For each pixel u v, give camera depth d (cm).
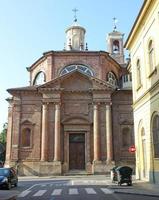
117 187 2048
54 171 3784
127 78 4712
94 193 1748
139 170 2627
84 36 5106
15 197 1517
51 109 3984
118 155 3947
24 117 4034
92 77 4034
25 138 4000
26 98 4084
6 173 2177
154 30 2148
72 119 3994
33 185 2442
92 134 3969
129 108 4100
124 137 4044
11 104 4291
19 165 3859
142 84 2494
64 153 3897
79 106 4034
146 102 2366
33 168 3853
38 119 4022
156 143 2164
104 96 4019
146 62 2369
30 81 4653
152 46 2233
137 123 2670
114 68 4675
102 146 3903
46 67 4378
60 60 4356
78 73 4081
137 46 2655
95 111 3975
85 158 3903
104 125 3966
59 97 3984
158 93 2059
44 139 3875
